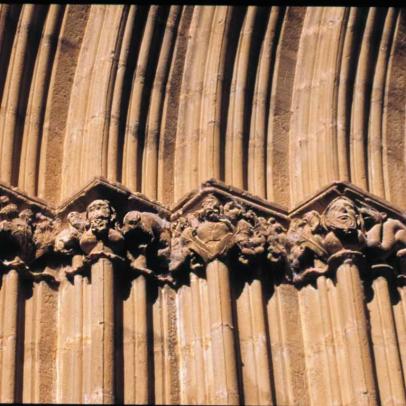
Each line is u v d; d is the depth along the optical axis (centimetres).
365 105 2236
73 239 1953
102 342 1853
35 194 2002
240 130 2116
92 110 2053
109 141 2028
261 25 2195
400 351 2008
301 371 1970
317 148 2150
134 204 1989
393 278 2078
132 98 2080
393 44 2300
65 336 1898
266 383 1905
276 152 2145
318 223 2052
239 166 2089
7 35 2072
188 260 1986
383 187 2188
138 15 2112
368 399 1914
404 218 2139
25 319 1905
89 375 1833
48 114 2067
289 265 2042
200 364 1905
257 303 1972
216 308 1931
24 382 1856
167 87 2123
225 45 2150
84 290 1920
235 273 1991
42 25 2103
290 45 2223
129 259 1955
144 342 1892
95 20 2133
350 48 2230
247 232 2006
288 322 2002
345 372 1952
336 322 1997
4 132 2019
